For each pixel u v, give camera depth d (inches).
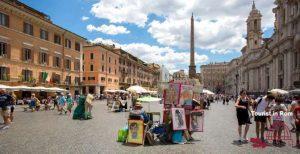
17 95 1480.1
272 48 2625.5
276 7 2519.7
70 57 1994.3
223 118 896.9
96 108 1365.7
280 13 2327.8
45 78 1699.1
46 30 1736.0
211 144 428.5
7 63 1424.7
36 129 568.4
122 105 1155.3
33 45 1614.2
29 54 1592.0
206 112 1221.1
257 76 3752.5
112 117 874.1
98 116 910.4
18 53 1501.0
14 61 1471.5
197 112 470.0
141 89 1290.6
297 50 1972.2
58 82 1855.3
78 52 2112.5
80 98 813.2
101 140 451.5
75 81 2065.7
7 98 590.9
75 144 414.3
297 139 418.6
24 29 1546.5
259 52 3703.3
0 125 628.7
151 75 4719.5
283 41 2178.9
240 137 445.1
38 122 698.8
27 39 1565.0
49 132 529.3
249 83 4020.7
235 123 734.5
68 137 474.3
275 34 2529.5
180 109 446.6
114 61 2999.5
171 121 441.4
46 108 1201.4
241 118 444.1
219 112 1220.5
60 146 397.7
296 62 2026.3
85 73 2667.3
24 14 1517.0
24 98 1483.8
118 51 3272.6
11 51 1450.5
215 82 7677.2
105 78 2765.7
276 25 2559.1
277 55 2480.3
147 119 441.7
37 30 1651.1
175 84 465.7
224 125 682.8
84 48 2669.8
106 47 2812.5
